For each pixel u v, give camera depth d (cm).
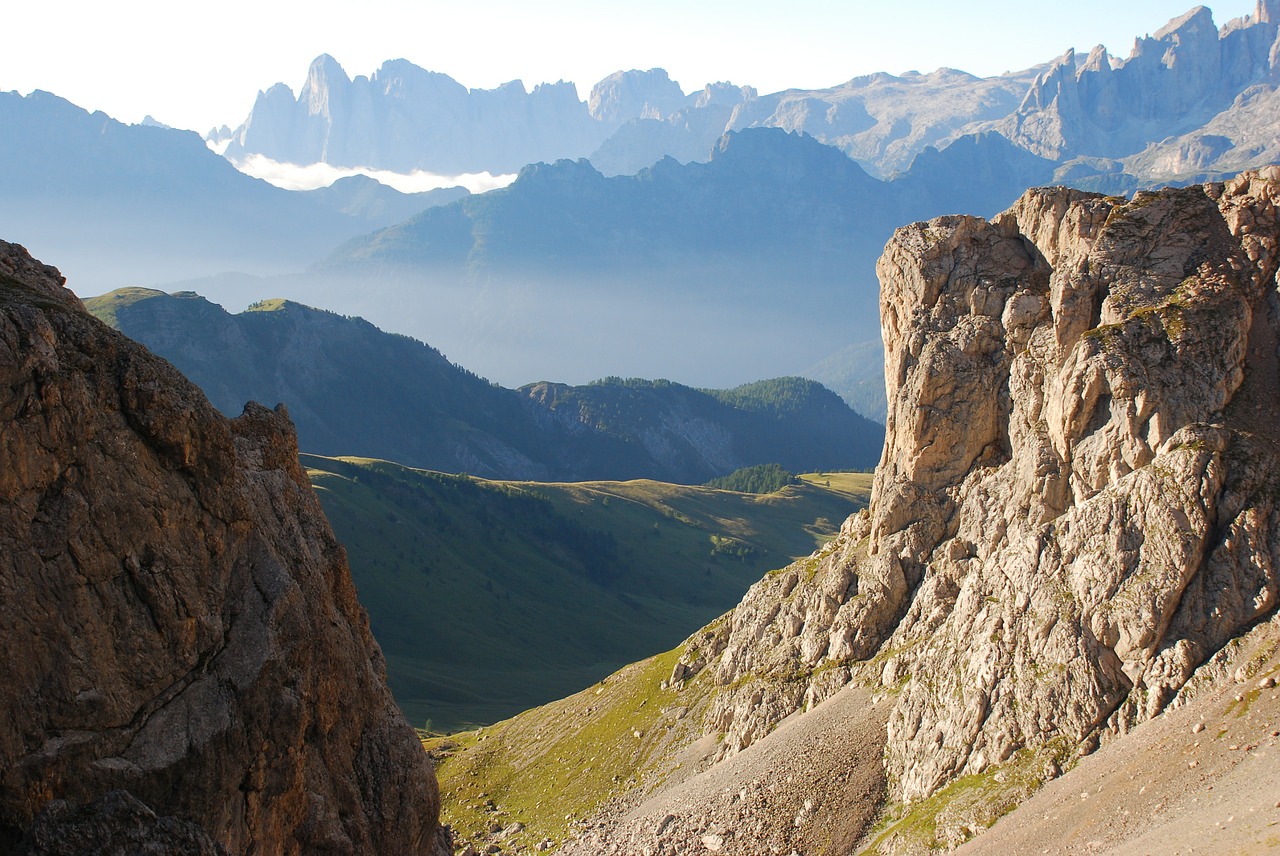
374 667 6662
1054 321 11525
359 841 5659
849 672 12462
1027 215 13338
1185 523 9000
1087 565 9406
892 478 13512
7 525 4306
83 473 4578
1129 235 11388
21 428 4375
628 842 11781
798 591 14412
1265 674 8069
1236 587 8712
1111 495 9612
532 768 15712
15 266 5544
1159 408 9844
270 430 6512
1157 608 8800
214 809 4684
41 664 4294
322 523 6688
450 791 15938
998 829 8425
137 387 4847
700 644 16200
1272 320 10481
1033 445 11062
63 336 4712
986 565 10819
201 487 5081
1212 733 7850
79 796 4284
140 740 4553
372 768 6012
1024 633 9644
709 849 10781
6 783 4097
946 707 10100
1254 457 9188
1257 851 6025
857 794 10431
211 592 5028
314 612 5806
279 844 5116
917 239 13550
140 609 4688
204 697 4825
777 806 10869
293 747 5153
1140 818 7431
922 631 11944
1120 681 8894
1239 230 11094
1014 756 9162
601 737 15500
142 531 4753
